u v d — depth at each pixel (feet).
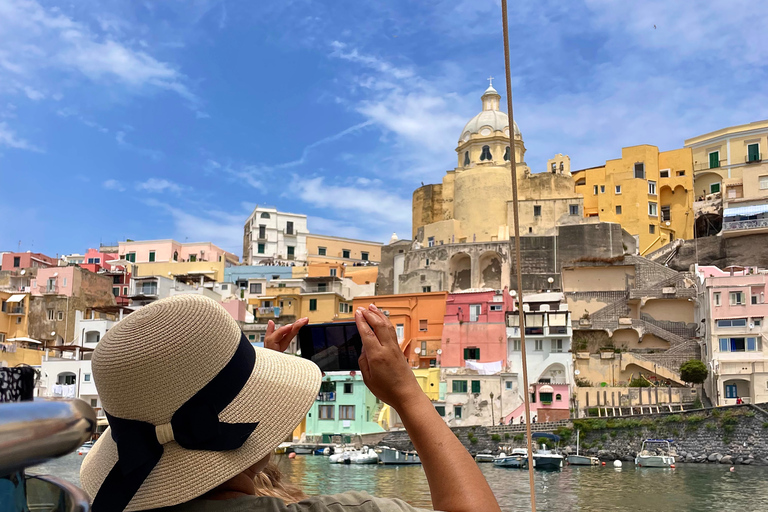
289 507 7.16
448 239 266.16
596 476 147.84
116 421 7.12
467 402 198.49
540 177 265.13
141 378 6.79
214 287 306.35
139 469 6.86
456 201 273.54
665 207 277.85
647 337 218.59
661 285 224.53
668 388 190.70
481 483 7.28
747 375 188.24
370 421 197.67
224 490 7.38
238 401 7.27
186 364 6.91
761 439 164.35
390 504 7.41
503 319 209.05
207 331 7.12
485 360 207.62
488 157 274.77
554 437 180.65
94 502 7.01
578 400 193.57
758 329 192.03
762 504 110.22
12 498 4.17
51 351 247.09
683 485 132.16
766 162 267.80
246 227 371.97
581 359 209.46
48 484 4.69
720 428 169.99
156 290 285.43
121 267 313.53
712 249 246.68
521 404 194.18
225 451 7.04
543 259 241.76
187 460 6.93
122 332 7.00
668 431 174.70
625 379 206.39
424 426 7.55
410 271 259.80
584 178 285.64
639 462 165.07
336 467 161.68
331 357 9.93
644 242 264.72
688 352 204.85
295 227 355.77
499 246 246.88
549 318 203.10
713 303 199.11
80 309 272.10
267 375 7.63
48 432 3.71
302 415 7.55
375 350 7.73
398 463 167.84
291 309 259.60
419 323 232.32
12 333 270.05
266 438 7.25
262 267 320.09
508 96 11.65
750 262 236.84
